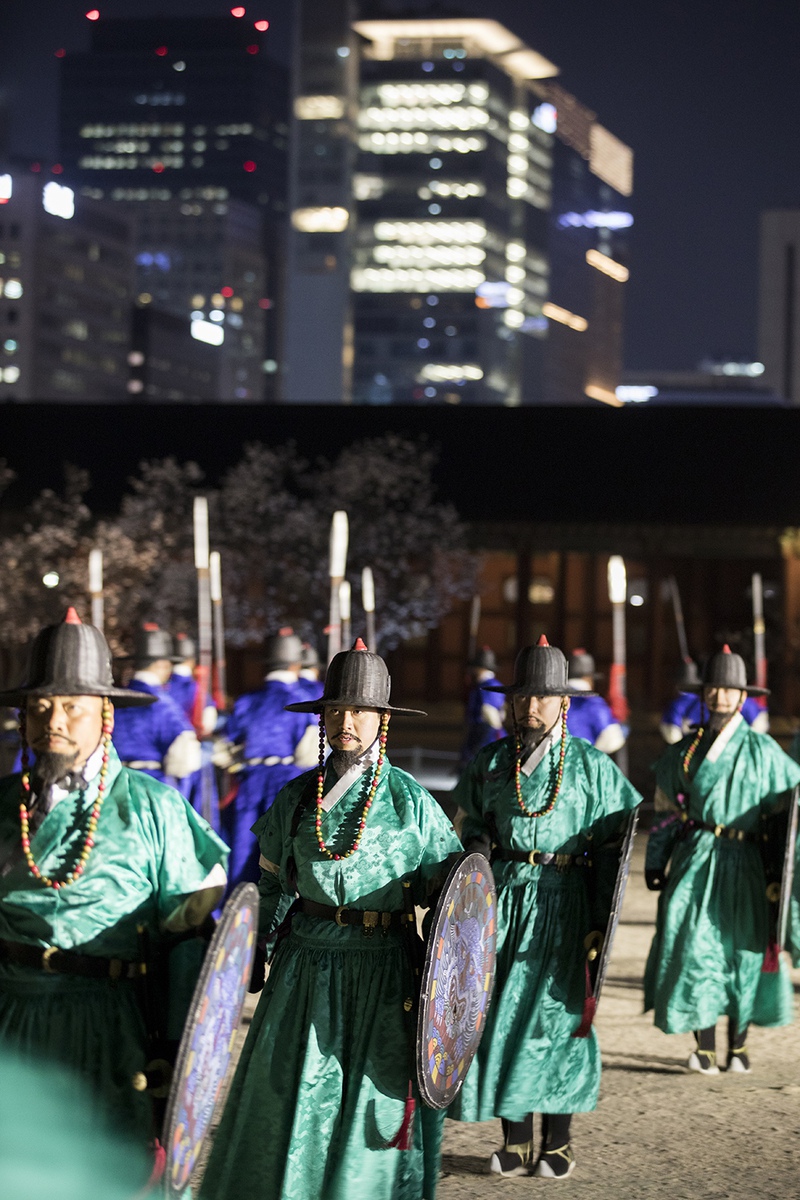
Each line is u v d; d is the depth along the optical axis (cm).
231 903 777
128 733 1736
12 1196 783
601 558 9100
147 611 6719
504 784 1222
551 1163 1186
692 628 8975
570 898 1209
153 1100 807
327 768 973
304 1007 943
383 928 955
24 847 793
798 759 1980
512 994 1190
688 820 1541
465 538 8575
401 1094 937
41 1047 792
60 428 9312
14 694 817
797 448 9162
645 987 1538
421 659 9112
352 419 9394
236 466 8988
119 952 811
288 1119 930
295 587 7300
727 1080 1487
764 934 1516
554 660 1209
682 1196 1134
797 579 8850
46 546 6862
